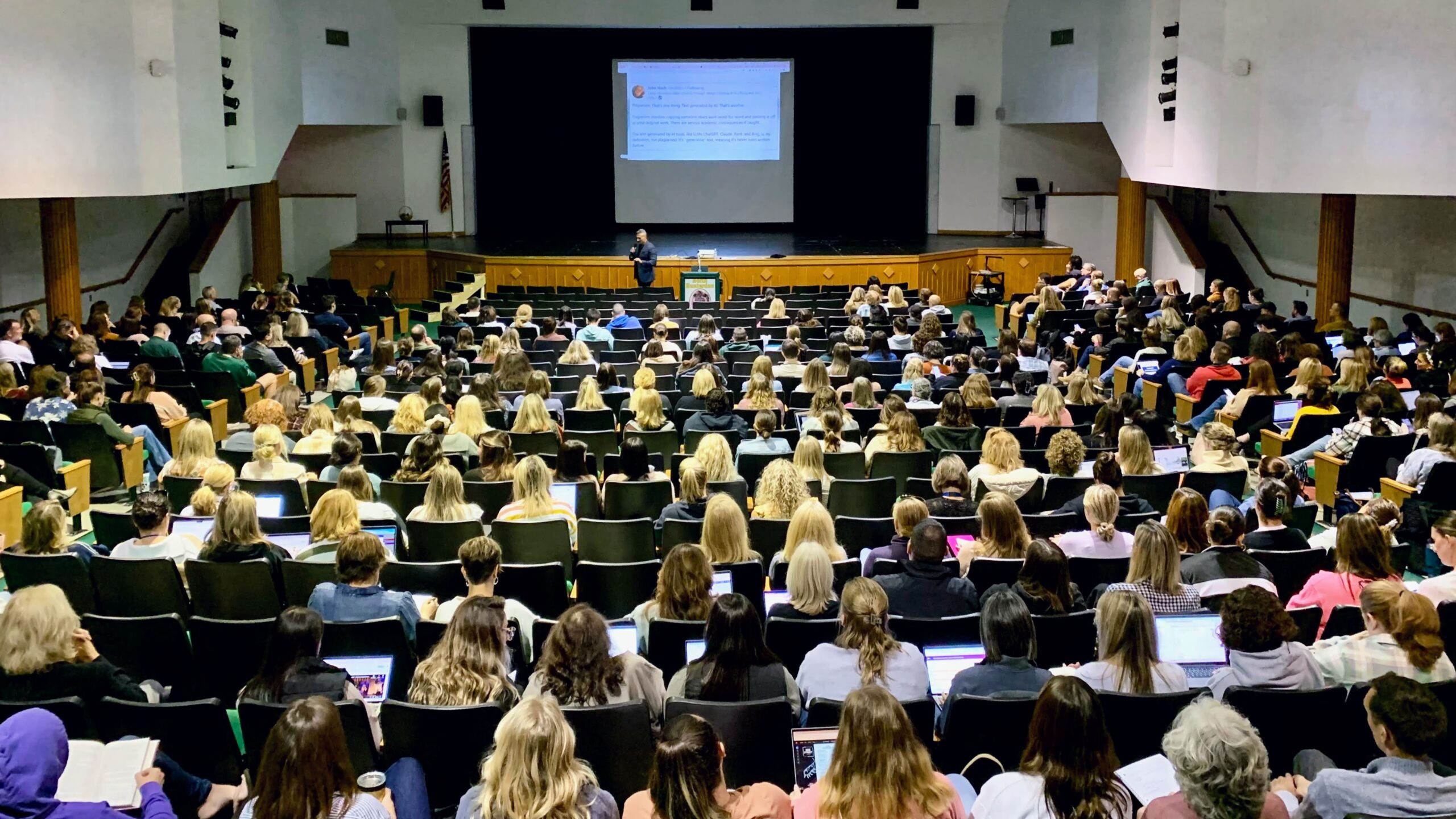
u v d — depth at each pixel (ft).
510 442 26.73
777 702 13.84
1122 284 58.80
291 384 32.73
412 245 80.59
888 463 27.73
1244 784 10.53
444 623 16.83
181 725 14.19
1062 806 11.28
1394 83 42.50
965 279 78.07
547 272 73.31
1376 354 42.09
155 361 41.32
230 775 14.61
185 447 26.20
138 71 47.16
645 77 87.10
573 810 10.99
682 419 34.32
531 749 10.96
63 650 14.90
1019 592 17.66
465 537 21.74
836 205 90.43
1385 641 15.75
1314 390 31.83
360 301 63.46
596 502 24.81
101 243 63.46
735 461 30.48
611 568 19.94
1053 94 81.76
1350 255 53.57
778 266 72.43
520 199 89.04
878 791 10.85
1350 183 44.98
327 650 16.65
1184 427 37.29
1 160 41.81
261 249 73.31
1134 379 42.04
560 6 83.66
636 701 14.25
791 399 35.65
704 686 14.92
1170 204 78.43
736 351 45.19
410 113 85.51
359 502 22.84
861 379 33.55
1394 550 25.05
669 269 71.72
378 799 12.14
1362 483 28.55
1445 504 24.85
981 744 14.24
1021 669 14.58
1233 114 51.34
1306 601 18.66
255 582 19.43
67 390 33.32
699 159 88.28
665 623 16.88
